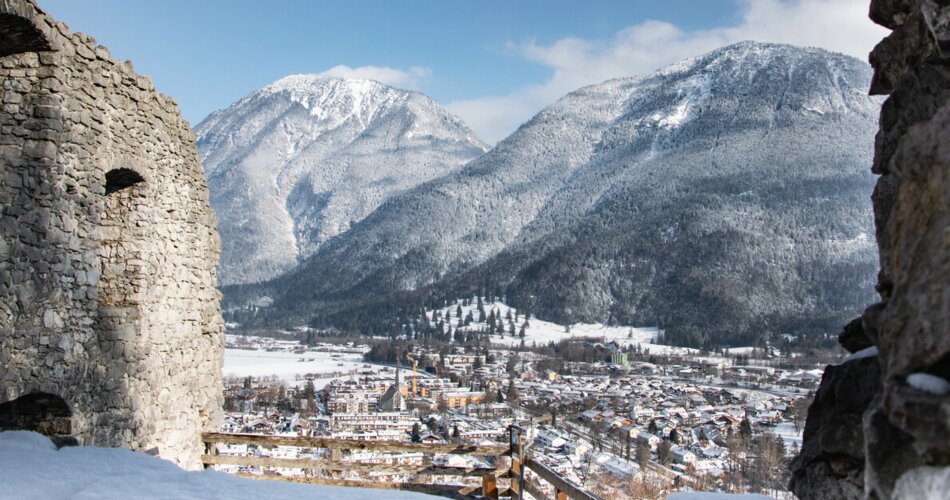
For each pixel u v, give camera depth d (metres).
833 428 3.87
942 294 2.89
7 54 9.74
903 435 3.07
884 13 4.40
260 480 8.53
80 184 10.16
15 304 9.23
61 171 9.82
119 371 10.83
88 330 10.34
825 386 4.11
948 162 3.08
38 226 9.52
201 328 13.52
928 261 3.04
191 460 12.71
